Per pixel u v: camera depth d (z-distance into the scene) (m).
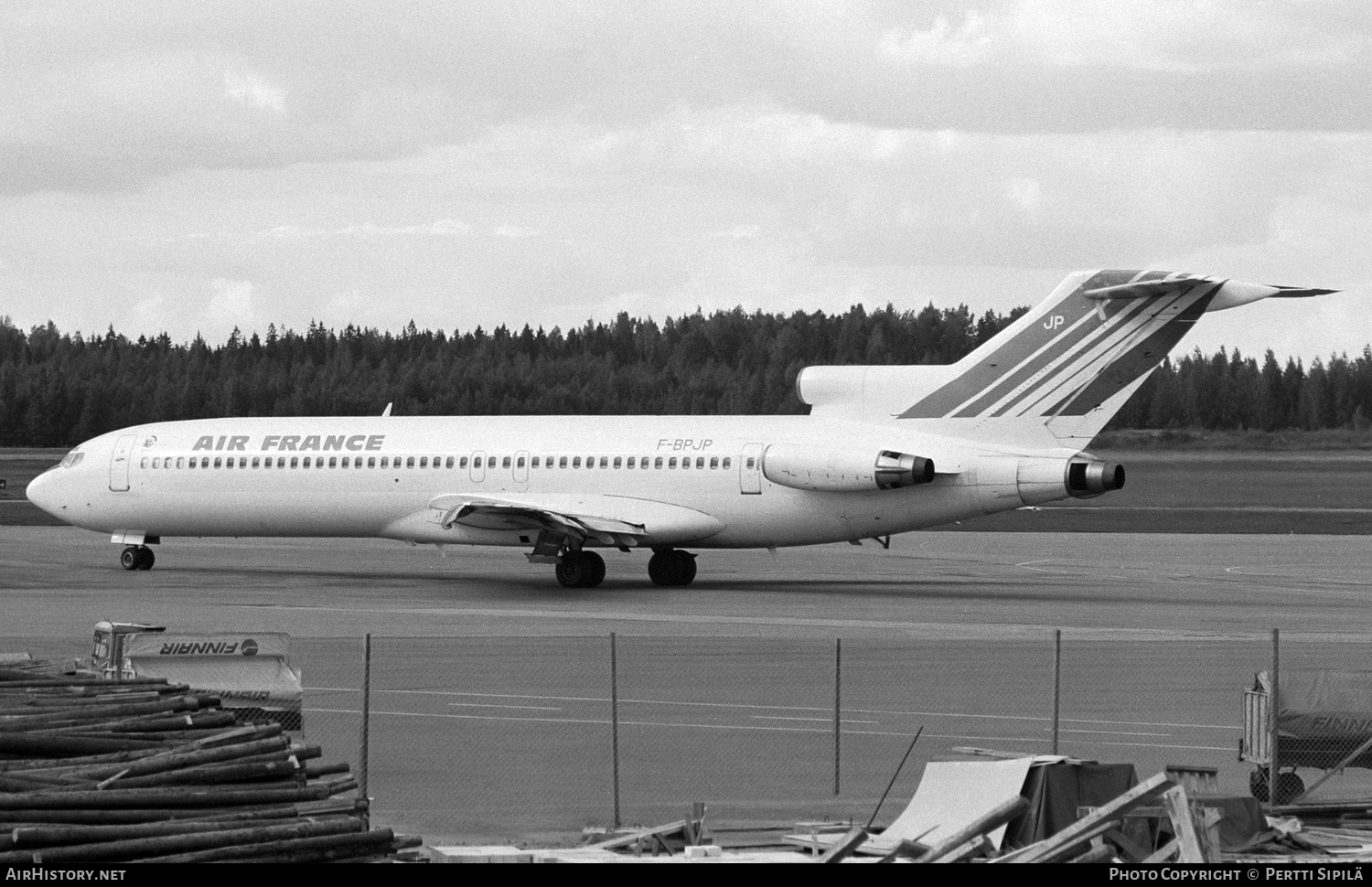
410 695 50.59
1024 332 80.75
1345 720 37.00
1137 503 190.38
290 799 29.78
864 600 81.62
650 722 46.22
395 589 87.12
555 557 85.56
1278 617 74.00
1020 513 175.12
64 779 28.53
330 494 92.38
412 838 30.98
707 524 85.00
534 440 89.12
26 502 184.12
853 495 82.44
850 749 42.56
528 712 47.69
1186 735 44.31
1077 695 50.75
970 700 49.88
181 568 102.38
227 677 38.78
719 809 36.06
